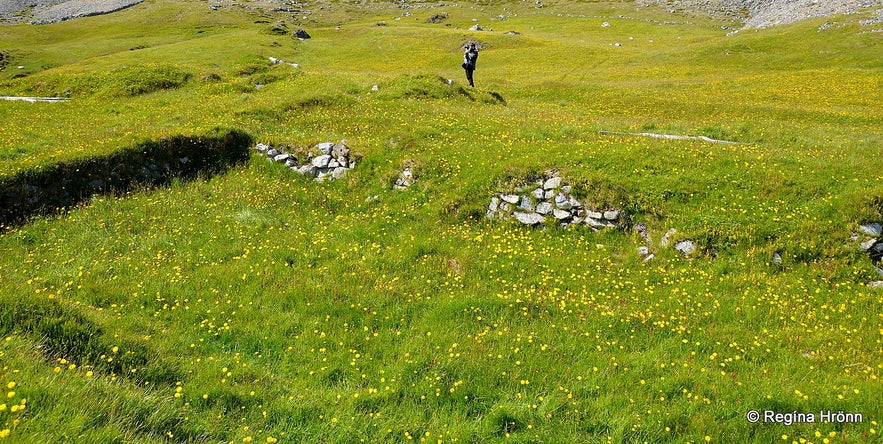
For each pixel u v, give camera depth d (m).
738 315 11.62
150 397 7.43
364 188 19.95
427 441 7.46
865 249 13.84
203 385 8.44
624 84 49.94
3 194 16.62
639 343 10.51
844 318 11.38
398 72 61.47
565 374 9.26
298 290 12.41
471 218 17.28
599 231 16.17
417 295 12.30
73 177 18.38
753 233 14.66
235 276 13.22
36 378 6.81
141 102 35.59
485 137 23.14
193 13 116.56
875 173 16.84
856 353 10.00
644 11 129.62
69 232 16.16
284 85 38.81
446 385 8.89
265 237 16.05
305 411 8.04
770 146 21.56
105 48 78.75
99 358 8.38
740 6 132.75
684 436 7.67
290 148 21.83
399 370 9.26
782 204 15.80
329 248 15.30
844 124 30.73
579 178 17.02
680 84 48.69
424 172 19.53
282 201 19.19
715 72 56.56
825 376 9.17
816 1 87.88
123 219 17.16
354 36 92.38
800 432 7.80
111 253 14.83
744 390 8.72
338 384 8.91
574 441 7.56
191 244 15.46
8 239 15.45
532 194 17.27
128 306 11.55
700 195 16.64
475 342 10.27
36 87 41.25
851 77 45.28
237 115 27.16
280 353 9.95
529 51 75.25
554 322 11.26
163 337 10.12
